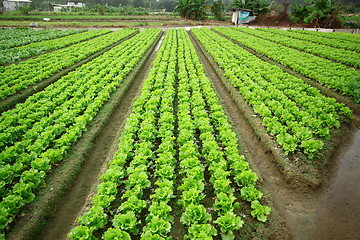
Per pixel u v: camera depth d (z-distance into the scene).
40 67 17.17
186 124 9.02
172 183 6.44
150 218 5.64
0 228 5.54
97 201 6.05
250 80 13.67
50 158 7.82
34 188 6.92
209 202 6.65
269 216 6.07
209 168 7.02
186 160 7.11
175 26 48.25
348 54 18.14
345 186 7.28
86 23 48.66
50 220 6.54
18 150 8.15
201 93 12.88
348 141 9.29
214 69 18.30
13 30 36.19
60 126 9.52
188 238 5.64
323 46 21.45
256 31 33.50
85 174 8.22
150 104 10.98
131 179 6.56
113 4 119.19
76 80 14.80
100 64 18.67
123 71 16.39
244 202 6.52
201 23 50.50
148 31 37.09
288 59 17.34
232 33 32.31
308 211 6.57
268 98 11.55
